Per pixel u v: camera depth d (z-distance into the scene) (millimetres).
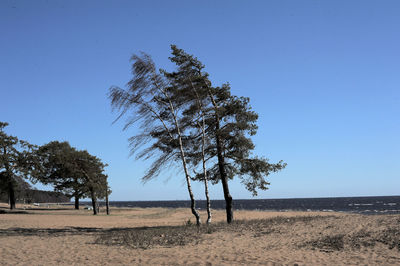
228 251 12508
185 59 22922
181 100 21953
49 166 53438
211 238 15727
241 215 38281
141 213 54562
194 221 31094
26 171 48781
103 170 55656
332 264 10016
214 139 23047
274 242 14141
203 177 22922
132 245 14375
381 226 15844
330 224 17766
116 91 21094
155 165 21547
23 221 28938
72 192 59719
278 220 21359
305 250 12281
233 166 23375
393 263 9875
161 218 37781
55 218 34938
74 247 14328
